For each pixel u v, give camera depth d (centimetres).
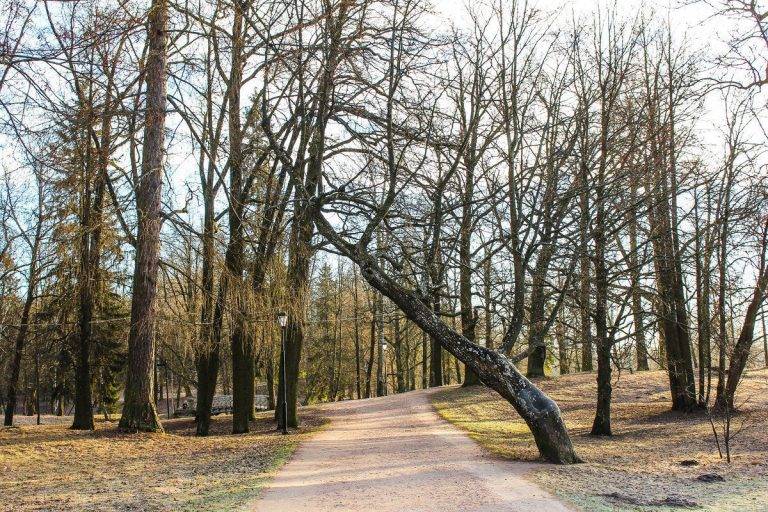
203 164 2027
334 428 2253
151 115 1614
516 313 1429
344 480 1056
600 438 1784
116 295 2638
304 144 1903
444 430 1981
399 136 1662
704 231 1780
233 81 1947
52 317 2398
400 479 1057
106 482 1046
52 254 2120
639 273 1708
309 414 3039
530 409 1273
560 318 1936
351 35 1656
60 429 2055
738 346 1956
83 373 2212
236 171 2011
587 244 1603
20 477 1097
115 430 1730
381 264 1627
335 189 1495
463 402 2931
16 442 1505
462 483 1005
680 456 1362
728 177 1870
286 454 1434
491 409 2659
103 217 1842
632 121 1819
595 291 1703
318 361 5278
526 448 1501
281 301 2038
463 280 1964
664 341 2541
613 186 1666
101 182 1841
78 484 1026
